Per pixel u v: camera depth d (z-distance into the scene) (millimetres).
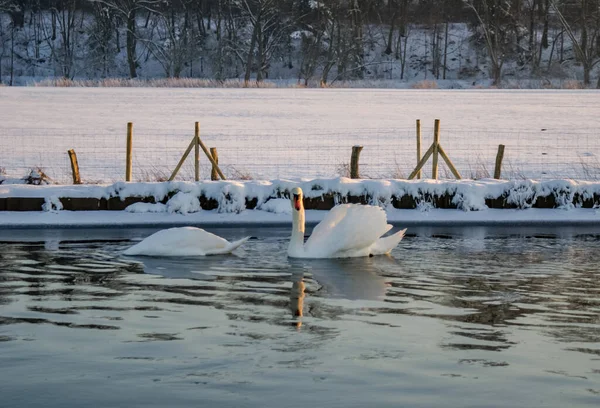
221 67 99000
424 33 110875
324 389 7047
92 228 17078
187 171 24531
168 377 7355
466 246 14953
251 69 101188
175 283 11367
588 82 94188
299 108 49125
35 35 102750
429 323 9219
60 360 7824
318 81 93438
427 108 49969
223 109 47656
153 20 106438
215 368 7590
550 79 98125
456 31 109875
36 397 6879
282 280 11641
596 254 14039
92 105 49656
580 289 11070
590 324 9203
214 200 18438
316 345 8320
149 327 8992
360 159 27312
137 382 7227
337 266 12812
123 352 8062
